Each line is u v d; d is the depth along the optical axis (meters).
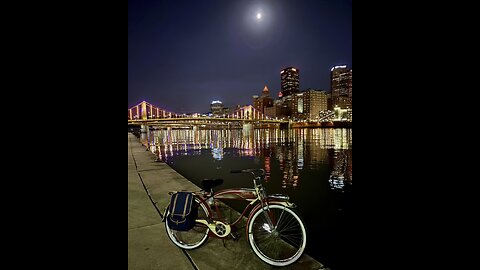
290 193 14.01
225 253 2.76
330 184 16.75
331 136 86.38
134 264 2.56
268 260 2.53
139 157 10.73
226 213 3.71
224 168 20.05
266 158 31.41
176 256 2.71
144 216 3.88
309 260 2.61
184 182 5.99
